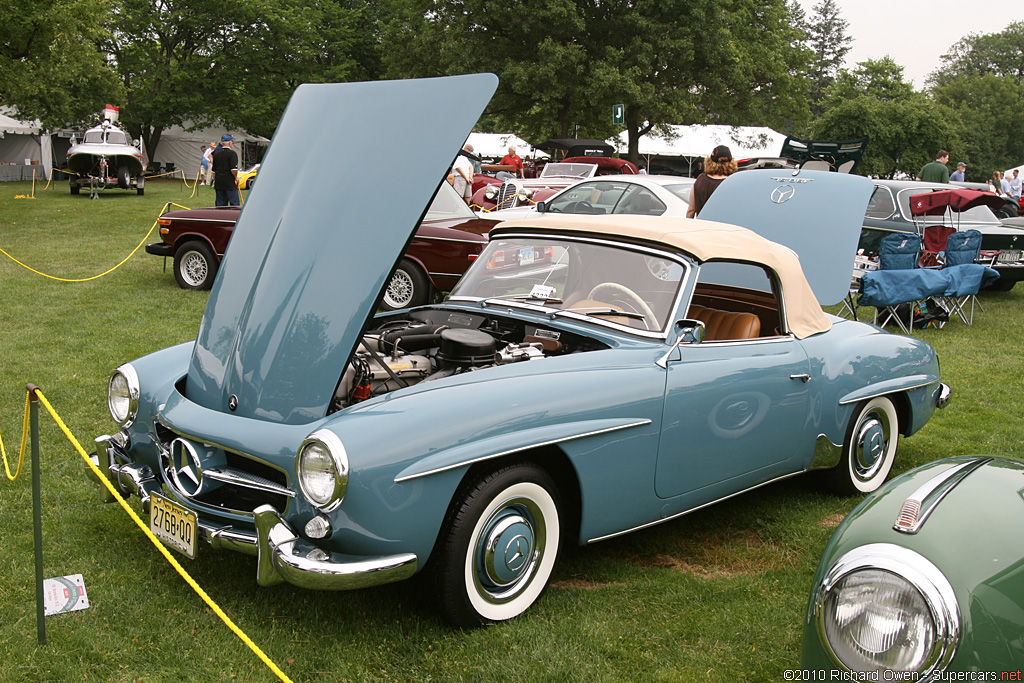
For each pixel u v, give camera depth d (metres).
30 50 18.28
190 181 36.75
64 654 2.74
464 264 8.68
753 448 3.73
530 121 27.64
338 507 2.61
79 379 5.96
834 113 40.84
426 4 28.33
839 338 4.27
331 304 3.08
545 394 3.01
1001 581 1.89
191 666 2.72
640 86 26.42
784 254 4.14
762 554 3.79
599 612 3.14
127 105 38.47
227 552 3.55
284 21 39.62
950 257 9.14
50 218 17.89
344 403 3.25
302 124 3.62
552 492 3.10
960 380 6.83
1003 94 71.69
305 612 3.07
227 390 3.08
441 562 2.83
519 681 2.69
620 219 4.01
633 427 3.20
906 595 1.89
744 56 30.33
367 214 3.18
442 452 2.72
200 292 9.77
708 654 2.89
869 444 4.43
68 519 3.78
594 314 3.66
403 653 2.83
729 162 7.14
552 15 25.05
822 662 2.02
